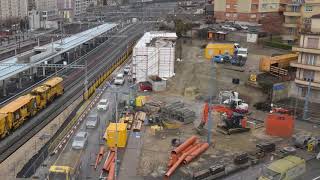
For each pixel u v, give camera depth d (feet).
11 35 449.06
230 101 190.19
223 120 166.50
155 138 153.38
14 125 160.66
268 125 160.66
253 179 122.52
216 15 425.69
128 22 522.06
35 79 244.01
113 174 120.26
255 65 259.60
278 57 240.53
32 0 631.97
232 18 410.31
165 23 429.38
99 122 168.35
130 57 320.91
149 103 191.31
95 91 215.31
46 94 192.54
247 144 150.00
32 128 164.04
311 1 295.69
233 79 224.74
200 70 253.03
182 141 149.18
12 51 350.43
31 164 128.88
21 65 226.99
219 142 151.12
